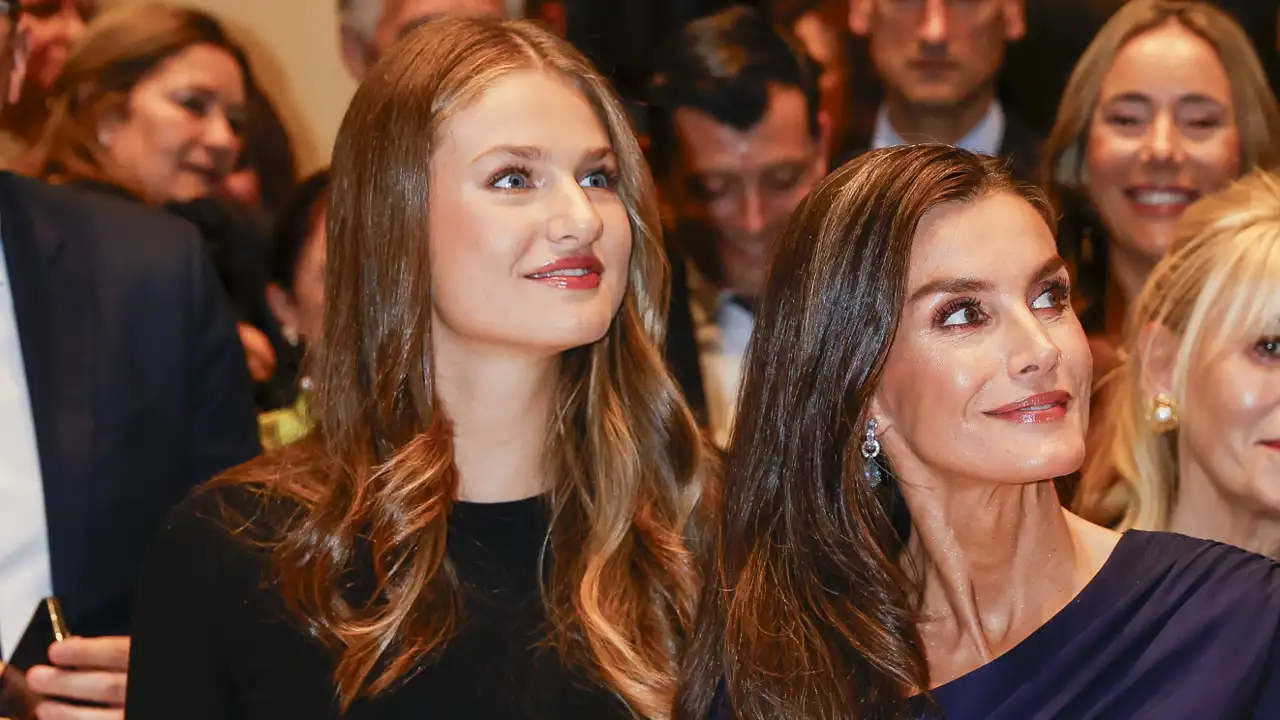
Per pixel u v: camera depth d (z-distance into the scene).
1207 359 4.17
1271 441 4.07
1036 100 5.81
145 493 4.48
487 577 3.82
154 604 3.77
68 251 4.51
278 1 7.36
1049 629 3.38
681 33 5.85
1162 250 5.39
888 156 3.39
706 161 5.72
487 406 3.85
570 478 3.98
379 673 3.67
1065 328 3.33
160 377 4.52
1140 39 5.49
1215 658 3.27
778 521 3.52
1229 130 5.44
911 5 5.75
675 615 3.88
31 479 4.40
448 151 3.69
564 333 3.64
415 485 3.72
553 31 3.91
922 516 3.48
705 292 5.76
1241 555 3.48
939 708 3.36
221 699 3.71
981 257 3.27
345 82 7.39
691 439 4.06
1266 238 4.13
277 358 6.08
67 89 6.25
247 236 6.32
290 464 3.94
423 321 3.78
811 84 5.79
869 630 3.42
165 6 6.51
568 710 3.67
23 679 4.07
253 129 6.63
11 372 4.41
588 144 3.74
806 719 3.41
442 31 3.82
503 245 3.63
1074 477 4.52
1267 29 5.64
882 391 3.43
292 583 3.69
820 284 3.39
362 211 3.79
